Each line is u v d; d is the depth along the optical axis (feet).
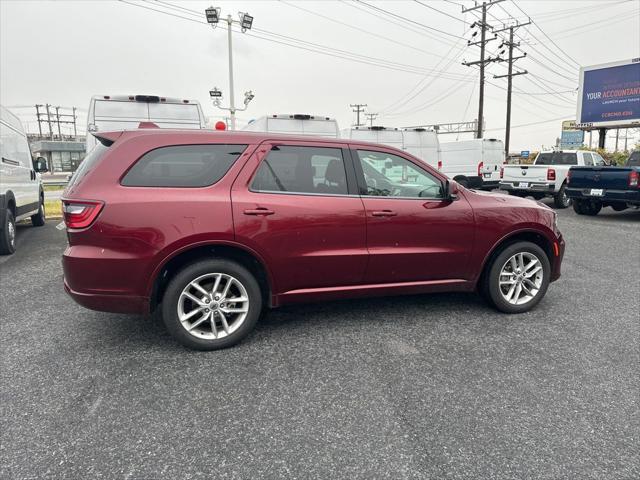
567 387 9.78
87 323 13.67
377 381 10.05
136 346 11.96
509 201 14.52
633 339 12.41
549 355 11.38
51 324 13.58
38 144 188.65
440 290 13.98
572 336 12.62
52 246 26.45
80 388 9.75
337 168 12.68
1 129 23.84
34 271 20.35
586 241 27.53
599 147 86.58
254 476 7.09
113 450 7.70
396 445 7.84
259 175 11.85
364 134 45.91
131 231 10.65
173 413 8.79
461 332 12.91
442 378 10.18
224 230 11.21
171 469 7.24
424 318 14.05
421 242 13.28
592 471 7.22
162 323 13.65
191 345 11.49
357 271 12.76
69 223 10.71
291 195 12.04
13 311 14.82
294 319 13.96
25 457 7.50
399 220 12.94
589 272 19.97
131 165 10.98
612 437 8.07
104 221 10.57
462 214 13.61
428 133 48.21
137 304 10.96
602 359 11.16
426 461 7.43
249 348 11.84
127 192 10.78
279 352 11.57
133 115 28.45
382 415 8.73
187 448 7.76
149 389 9.71
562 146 132.57
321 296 12.67
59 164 186.91
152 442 7.92
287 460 7.45
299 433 8.18
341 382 10.00
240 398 9.35
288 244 11.89
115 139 11.27
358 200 12.67
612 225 34.40
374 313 14.48
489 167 59.88
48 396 9.41
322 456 7.55
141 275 10.81
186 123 29.35
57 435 8.09
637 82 77.00
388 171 13.29
